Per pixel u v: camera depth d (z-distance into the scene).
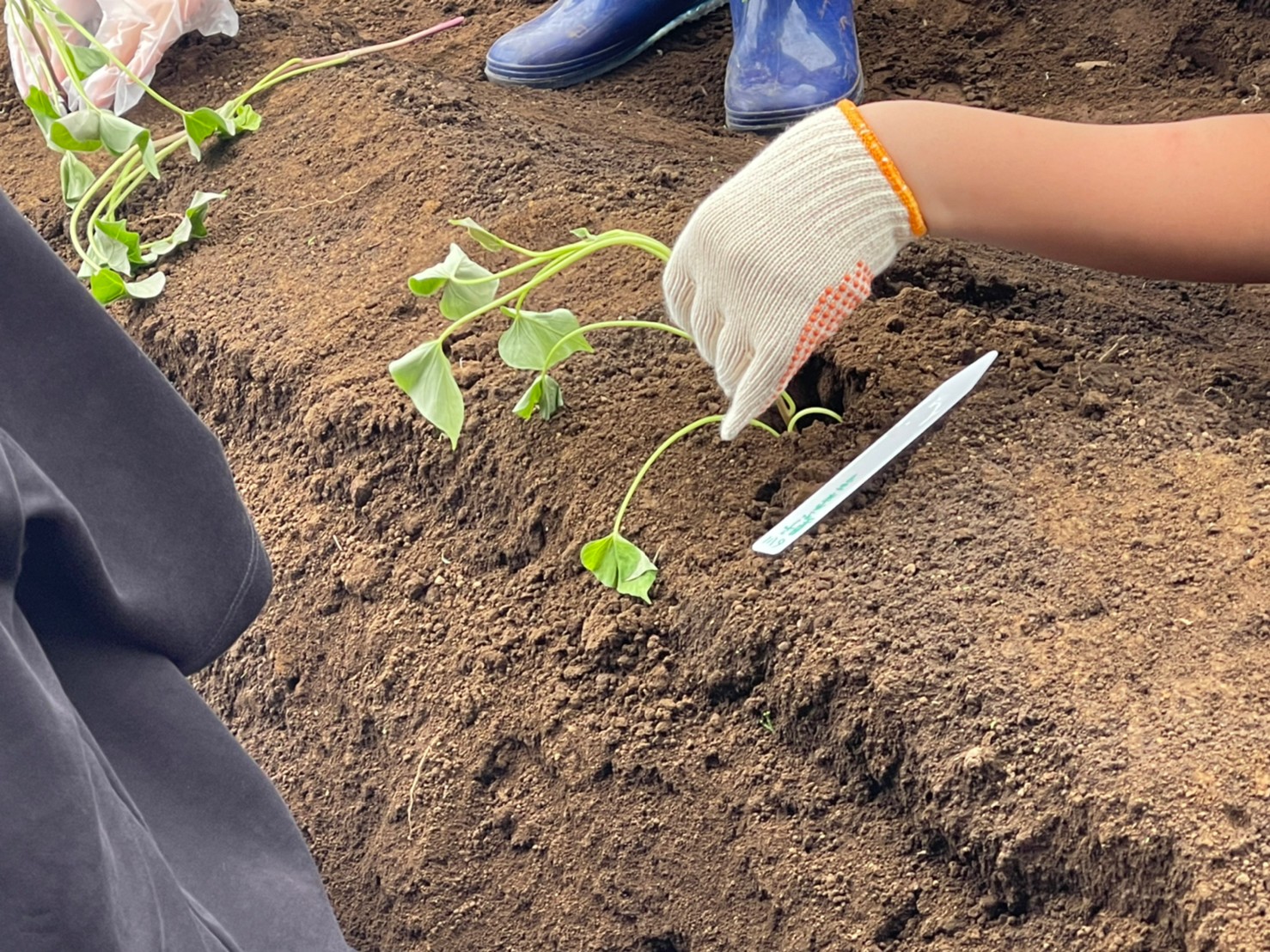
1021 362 0.89
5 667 0.57
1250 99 1.20
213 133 1.17
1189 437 0.83
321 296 1.04
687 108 1.29
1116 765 0.71
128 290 1.07
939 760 0.74
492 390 0.93
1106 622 0.76
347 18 1.47
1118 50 1.30
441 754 0.85
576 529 0.86
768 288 0.77
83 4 1.30
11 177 1.27
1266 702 0.71
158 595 0.67
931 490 0.83
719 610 0.81
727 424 0.80
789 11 1.20
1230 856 0.68
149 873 0.60
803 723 0.78
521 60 1.30
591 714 0.82
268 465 1.00
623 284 0.99
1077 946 0.71
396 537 0.93
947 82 1.31
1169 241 0.77
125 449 0.67
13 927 0.57
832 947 0.75
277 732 0.92
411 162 1.12
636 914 0.79
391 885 0.84
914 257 0.99
